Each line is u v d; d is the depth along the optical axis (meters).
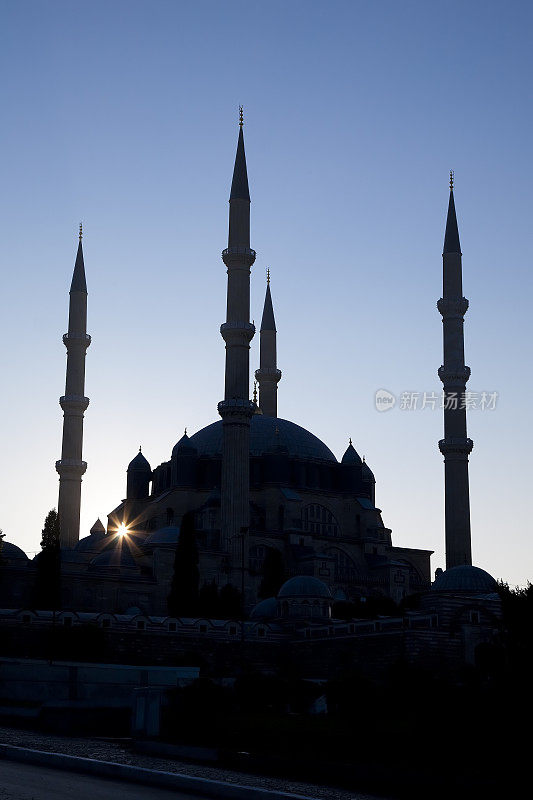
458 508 163.75
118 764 40.38
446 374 169.38
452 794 37.25
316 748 48.09
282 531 165.62
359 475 181.00
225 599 140.62
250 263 160.75
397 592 168.12
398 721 62.94
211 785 36.53
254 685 85.25
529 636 42.88
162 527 167.50
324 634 123.44
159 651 118.81
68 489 165.75
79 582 142.38
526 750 39.44
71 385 169.62
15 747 45.56
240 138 166.00
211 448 177.62
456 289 173.25
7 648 109.81
